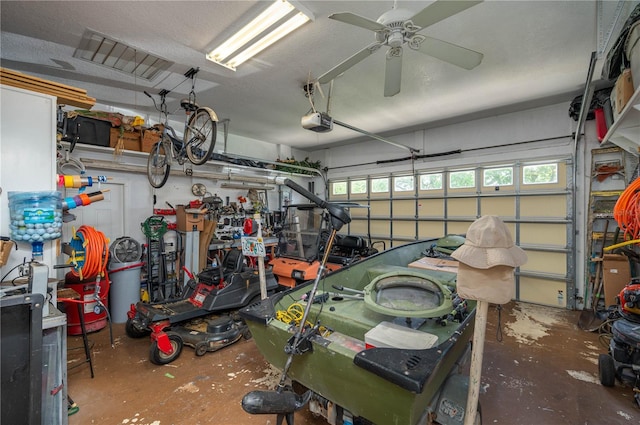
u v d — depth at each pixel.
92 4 2.34
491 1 2.35
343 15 1.84
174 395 2.39
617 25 2.55
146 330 3.41
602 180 4.40
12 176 2.03
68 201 2.21
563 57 3.24
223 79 3.74
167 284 4.75
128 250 4.20
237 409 2.22
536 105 4.82
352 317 1.99
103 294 3.74
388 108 4.92
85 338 2.69
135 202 4.88
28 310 1.24
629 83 2.46
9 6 2.34
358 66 3.42
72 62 3.29
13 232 1.92
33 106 2.12
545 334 3.66
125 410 2.21
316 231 4.45
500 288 1.18
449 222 5.95
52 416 1.80
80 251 2.26
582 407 2.27
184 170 5.40
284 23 2.55
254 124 5.81
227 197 6.22
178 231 5.03
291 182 1.65
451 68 3.50
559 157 4.73
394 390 1.28
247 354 3.12
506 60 3.30
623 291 2.58
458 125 5.82
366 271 3.10
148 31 2.70
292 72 3.54
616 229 3.93
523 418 2.15
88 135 4.10
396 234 6.78
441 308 1.76
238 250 4.05
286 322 1.93
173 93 4.20
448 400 1.63
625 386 2.52
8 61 3.25
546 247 4.85
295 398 1.41
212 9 2.40
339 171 8.00
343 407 1.63
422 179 6.38
